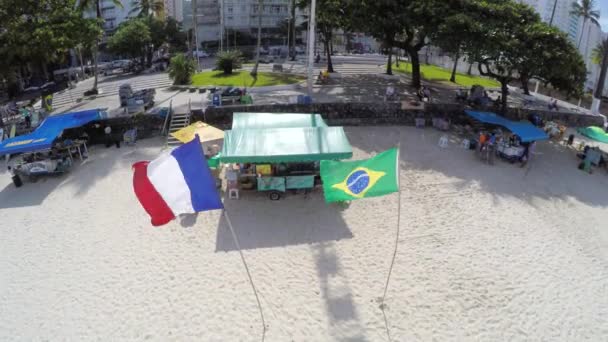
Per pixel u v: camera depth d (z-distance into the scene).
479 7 26.88
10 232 15.24
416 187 18.48
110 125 24.52
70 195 18.00
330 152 16.12
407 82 37.66
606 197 18.45
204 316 10.90
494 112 28.23
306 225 15.27
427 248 13.91
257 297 11.34
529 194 18.23
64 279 12.51
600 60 58.34
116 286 12.12
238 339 10.15
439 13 26.80
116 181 19.14
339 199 12.29
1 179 20.25
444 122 26.12
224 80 36.72
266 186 16.81
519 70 24.69
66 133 23.31
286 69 44.38
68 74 45.78
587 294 11.95
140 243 14.23
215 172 19.20
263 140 16.94
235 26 95.06
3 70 28.70
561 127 26.72
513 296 11.73
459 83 40.25
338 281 12.20
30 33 25.58
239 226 15.20
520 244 14.32
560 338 10.31
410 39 32.59
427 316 10.91
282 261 13.13
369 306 11.22
